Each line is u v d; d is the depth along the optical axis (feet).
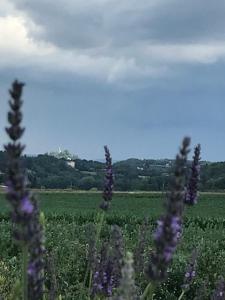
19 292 29.07
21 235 20.51
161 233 21.97
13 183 19.69
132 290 21.21
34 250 22.70
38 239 22.67
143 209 434.71
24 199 19.88
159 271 22.15
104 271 34.55
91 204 513.86
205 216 323.98
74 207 451.53
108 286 34.47
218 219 292.20
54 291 37.86
